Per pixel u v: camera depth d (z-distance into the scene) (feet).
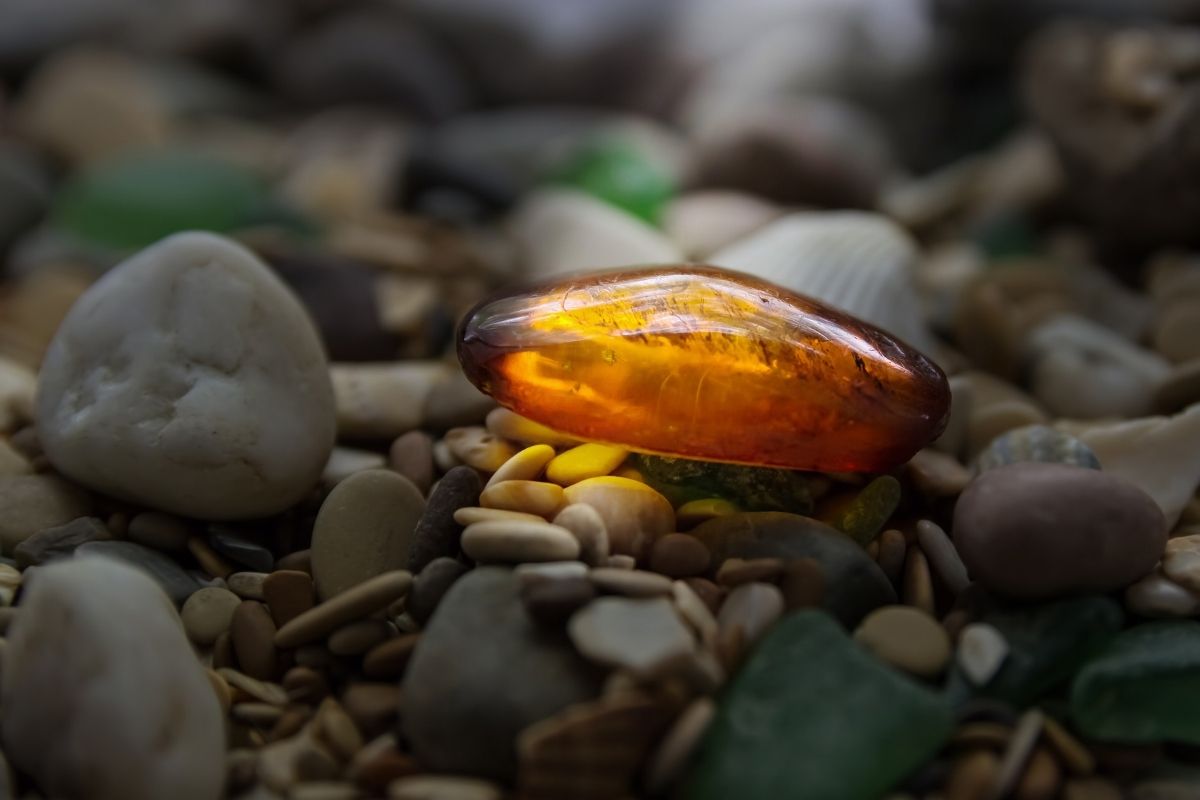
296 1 1.44
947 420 0.49
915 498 0.51
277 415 0.50
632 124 1.24
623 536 0.46
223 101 1.31
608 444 0.48
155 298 0.50
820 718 0.42
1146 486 0.52
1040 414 0.56
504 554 0.45
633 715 0.41
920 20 1.21
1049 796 0.42
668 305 0.47
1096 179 0.82
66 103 1.12
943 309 0.69
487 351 0.47
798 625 0.44
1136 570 0.46
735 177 0.95
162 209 0.87
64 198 0.95
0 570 0.48
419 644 0.44
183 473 0.49
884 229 0.66
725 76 1.25
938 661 0.45
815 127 0.95
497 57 1.34
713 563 0.46
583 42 1.32
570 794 0.41
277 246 0.67
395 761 0.42
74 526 0.50
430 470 0.52
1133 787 0.44
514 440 0.51
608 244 0.76
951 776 0.42
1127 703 0.44
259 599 0.48
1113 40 0.83
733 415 0.47
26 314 0.72
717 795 0.41
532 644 0.43
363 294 0.66
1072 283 0.75
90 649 0.42
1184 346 0.65
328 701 0.45
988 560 0.45
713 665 0.43
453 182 0.94
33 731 0.42
